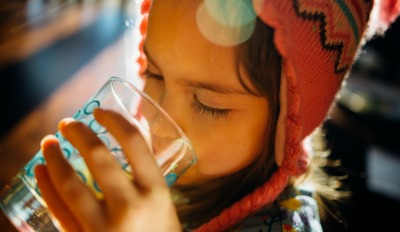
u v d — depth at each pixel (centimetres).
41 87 96
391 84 135
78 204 23
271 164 37
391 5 43
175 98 33
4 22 118
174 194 41
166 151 29
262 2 29
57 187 24
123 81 29
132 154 25
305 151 41
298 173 39
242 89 32
